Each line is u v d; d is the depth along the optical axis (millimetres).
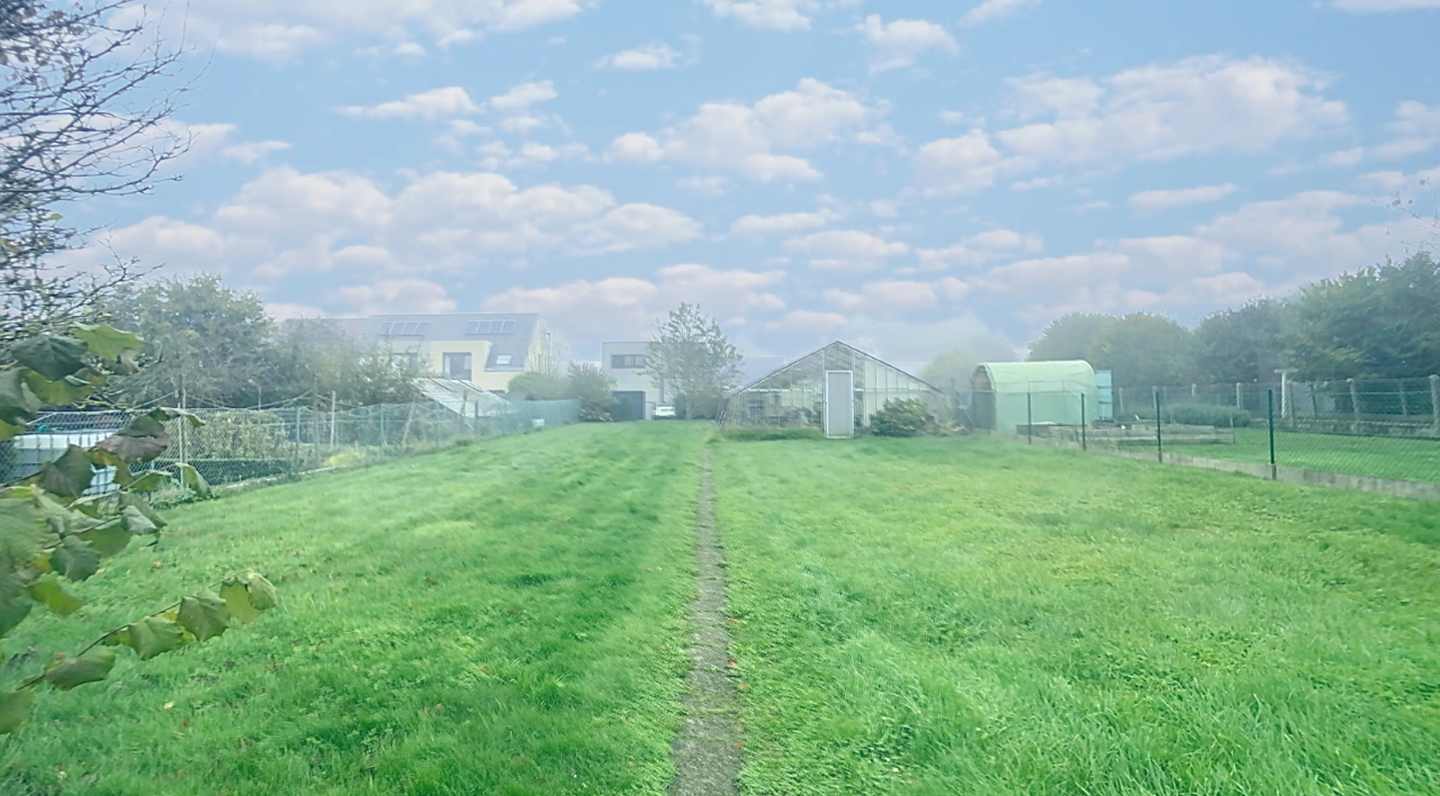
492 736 4527
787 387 38594
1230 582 8133
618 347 87875
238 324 28438
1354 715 4809
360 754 4328
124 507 2604
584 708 5016
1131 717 4746
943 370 61969
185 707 4844
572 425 53281
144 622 2529
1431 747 4383
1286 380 36375
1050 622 6797
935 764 4379
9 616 2203
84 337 2500
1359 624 6668
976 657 6004
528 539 10250
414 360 32906
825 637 6695
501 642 6125
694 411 65938
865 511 13227
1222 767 4109
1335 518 11461
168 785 3953
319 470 19094
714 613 7570
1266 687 5184
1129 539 10477
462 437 30297
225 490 15078
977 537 10742
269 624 6426
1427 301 32750
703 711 5328
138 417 2738
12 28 4629
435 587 7758
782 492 15945
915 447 28391
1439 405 21422
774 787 4266
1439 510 11641
